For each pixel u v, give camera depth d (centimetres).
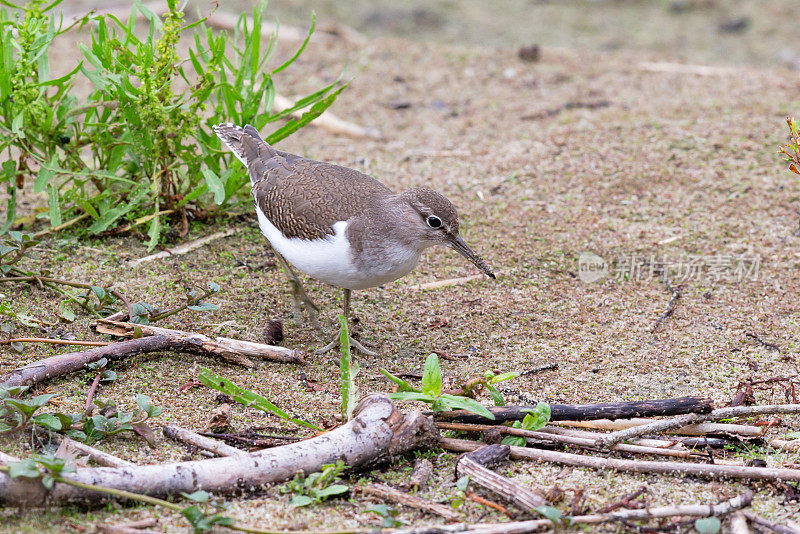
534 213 1378
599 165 1505
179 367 970
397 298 1172
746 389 933
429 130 1673
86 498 724
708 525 738
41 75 1223
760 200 1402
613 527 748
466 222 1350
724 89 1817
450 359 1037
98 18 1181
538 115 1716
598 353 1055
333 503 762
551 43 2236
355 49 2027
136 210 1257
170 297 1112
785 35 2302
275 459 773
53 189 1183
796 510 773
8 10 1505
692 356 1049
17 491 708
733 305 1164
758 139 1574
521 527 724
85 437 812
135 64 1170
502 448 831
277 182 1077
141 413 838
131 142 1193
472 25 2352
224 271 1194
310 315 1115
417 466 809
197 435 823
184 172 1298
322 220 1001
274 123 1669
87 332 1012
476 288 1198
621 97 1792
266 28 2092
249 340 1043
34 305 1059
